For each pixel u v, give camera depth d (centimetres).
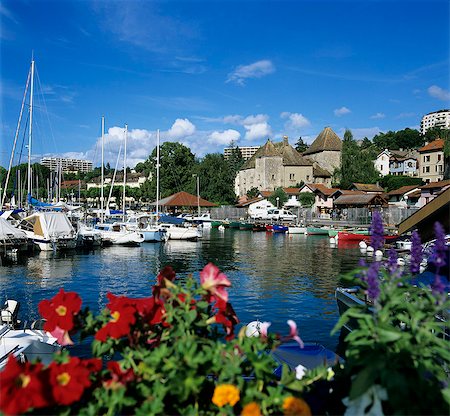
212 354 254
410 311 266
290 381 261
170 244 4478
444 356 244
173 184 9075
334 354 773
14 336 780
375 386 238
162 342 289
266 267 2867
